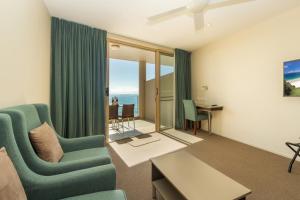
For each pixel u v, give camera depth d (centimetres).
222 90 379
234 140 353
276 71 276
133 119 532
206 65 421
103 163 135
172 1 221
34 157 116
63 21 272
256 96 309
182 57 453
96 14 257
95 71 309
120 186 186
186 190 116
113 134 408
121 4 229
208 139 361
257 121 309
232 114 358
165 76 458
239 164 238
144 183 192
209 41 390
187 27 305
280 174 209
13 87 135
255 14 264
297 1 229
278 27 269
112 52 489
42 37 219
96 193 105
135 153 283
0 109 108
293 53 252
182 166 152
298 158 249
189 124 466
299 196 167
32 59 180
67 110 279
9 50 127
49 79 260
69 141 182
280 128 274
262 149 299
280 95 272
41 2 211
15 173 79
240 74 337
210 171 143
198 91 449
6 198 67
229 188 119
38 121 157
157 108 435
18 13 142
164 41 385
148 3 226
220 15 264
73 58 283
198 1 187
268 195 168
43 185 98
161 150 297
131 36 350
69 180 103
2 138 87
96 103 313
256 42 304
